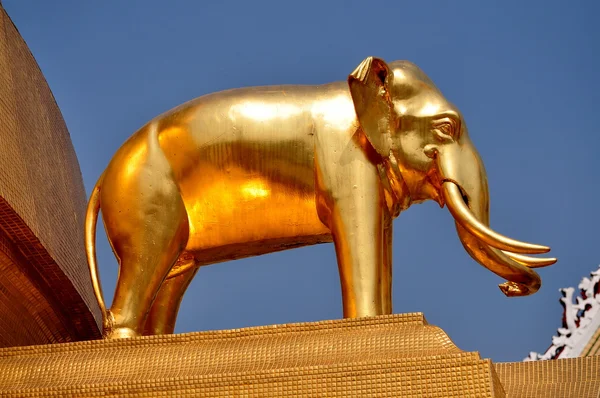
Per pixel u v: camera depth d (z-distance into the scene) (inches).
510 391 489.7
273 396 441.1
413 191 530.0
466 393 431.5
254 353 459.8
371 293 499.8
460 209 513.0
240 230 528.1
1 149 560.7
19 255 588.1
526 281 523.2
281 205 522.3
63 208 635.5
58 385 460.1
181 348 467.5
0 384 463.5
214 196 522.3
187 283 549.6
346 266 504.1
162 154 521.3
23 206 572.4
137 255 513.0
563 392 484.4
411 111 523.8
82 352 473.7
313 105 521.3
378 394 436.5
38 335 627.5
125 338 473.7
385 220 526.9
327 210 514.0
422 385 434.9
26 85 607.5
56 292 623.5
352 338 458.6
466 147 526.0
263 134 517.3
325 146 514.3
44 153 618.5
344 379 439.5
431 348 449.4
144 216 514.0
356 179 510.6
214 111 521.7
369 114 514.3
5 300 585.0
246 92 527.2
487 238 505.4
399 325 461.4
